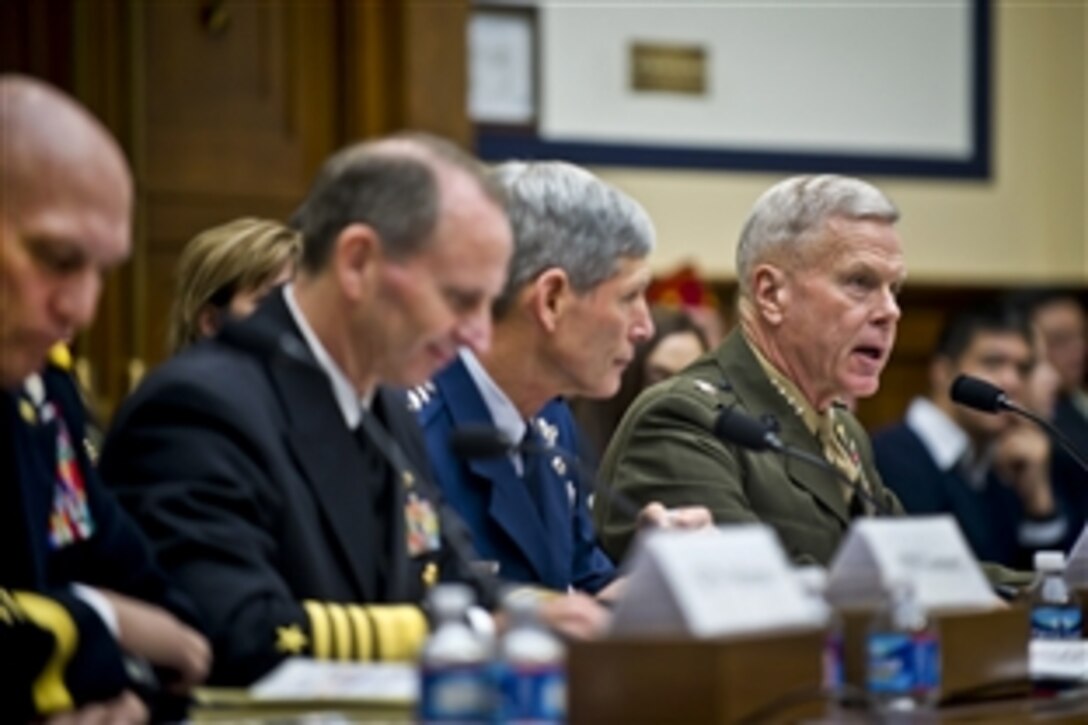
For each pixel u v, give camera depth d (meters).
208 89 10.46
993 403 7.47
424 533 6.12
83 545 5.47
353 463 5.88
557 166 6.76
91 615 5.14
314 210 5.70
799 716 4.98
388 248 5.57
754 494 7.43
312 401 5.86
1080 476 13.14
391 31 10.73
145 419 5.77
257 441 5.72
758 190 15.23
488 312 5.67
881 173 15.72
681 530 6.28
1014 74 16.17
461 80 10.84
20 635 5.00
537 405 6.86
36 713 5.00
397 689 4.96
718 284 15.07
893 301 7.70
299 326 5.82
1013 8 16.14
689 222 15.03
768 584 4.97
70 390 5.63
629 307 6.73
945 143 15.95
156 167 10.31
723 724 4.76
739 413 6.51
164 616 5.33
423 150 5.64
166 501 5.62
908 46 15.79
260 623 5.49
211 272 7.17
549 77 14.54
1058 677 5.98
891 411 15.92
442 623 4.58
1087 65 16.19
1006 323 11.80
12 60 10.03
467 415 6.76
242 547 5.57
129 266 10.20
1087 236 16.22
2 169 4.71
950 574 5.65
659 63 14.93
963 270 16.03
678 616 4.80
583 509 7.29
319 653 5.53
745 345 7.72
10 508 5.30
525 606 4.75
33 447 5.39
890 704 5.26
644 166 14.88
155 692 5.25
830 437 7.71
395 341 5.64
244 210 10.53
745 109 15.22
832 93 15.50
